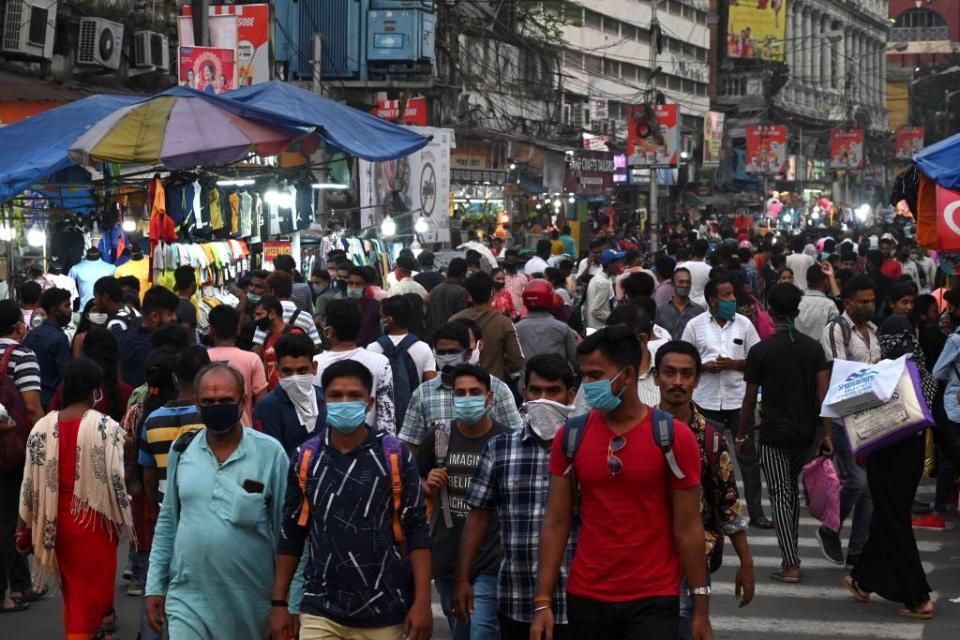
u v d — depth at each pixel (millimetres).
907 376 14938
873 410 15016
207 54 33781
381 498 9703
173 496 10602
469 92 77312
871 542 15359
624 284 21359
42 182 26312
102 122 23750
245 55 37625
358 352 14719
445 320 24062
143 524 13602
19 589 15922
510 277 32531
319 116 27094
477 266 30500
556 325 20016
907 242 45781
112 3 43375
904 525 15125
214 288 26828
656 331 16938
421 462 11844
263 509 10430
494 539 11266
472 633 11234
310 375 13359
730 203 131750
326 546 9688
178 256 25297
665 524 9219
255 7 37688
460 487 11602
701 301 26875
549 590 9391
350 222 41938
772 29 149875
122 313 19688
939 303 24953
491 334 19141
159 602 10578
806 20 189375
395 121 57031
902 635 14430
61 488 13242
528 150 75000
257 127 24578
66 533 13211
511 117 83375
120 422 16047
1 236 28156
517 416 12797
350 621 9656
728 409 19703
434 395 13047
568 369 10570
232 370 10430
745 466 20031
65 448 13234
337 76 60719
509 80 87375
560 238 52156
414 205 40594
